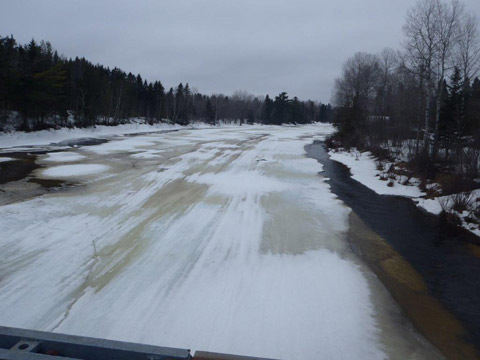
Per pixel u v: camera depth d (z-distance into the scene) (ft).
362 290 20.51
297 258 24.52
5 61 89.71
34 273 20.45
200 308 17.51
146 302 17.84
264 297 18.93
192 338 15.20
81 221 29.86
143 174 51.96
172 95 254.88
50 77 98.02
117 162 62.75
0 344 4.99
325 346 15.20
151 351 4.69
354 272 22.91
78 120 132.87
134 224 29.60
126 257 23.08
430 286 21.68
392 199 44.39
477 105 77.97
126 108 183.11
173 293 18.83
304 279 21.36
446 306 19.35
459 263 25.41
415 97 103.45
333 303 18.81
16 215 30.55
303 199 41.91
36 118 112.37
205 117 279.49
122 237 26.55
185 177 50.65
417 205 41.34
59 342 4.82
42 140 97.40
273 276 21.48
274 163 69.21
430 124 102.42
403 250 27.61
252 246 26.12
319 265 23.59
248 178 52.26
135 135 131.75
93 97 138.51
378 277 22.50
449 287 21.63
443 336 16.52
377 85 151.12
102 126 143.54
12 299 17.69
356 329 16.62
